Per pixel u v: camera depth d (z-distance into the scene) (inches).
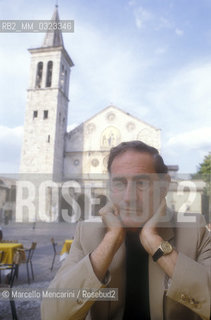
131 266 48.1
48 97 1322.6
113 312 45.0
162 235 44.1
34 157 1258.6
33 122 1307.8
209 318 38.7
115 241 41.3
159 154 44.6
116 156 44.4
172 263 40.1
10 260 204.1
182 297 39.6
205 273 39.9
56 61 1364.4
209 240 46.7
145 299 46.3
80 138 1359.5
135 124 1314.0
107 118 1349.7
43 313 41.4
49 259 298.4
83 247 47.1
